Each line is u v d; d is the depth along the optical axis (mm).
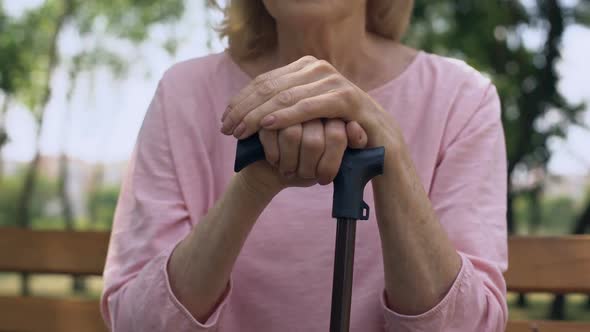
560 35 8242
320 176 975
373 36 1449
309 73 1006
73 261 1771
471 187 1265
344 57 1353
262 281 1254
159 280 1133
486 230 1244
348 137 985
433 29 8211
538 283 1573
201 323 1129
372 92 1346
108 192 19547
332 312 949
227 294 1143
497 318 1161
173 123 1361
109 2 11953
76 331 1750
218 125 1362
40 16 11852
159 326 1116
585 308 8758
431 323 1093
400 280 1089
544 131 8344
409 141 1323
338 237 962
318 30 1304
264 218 1271
